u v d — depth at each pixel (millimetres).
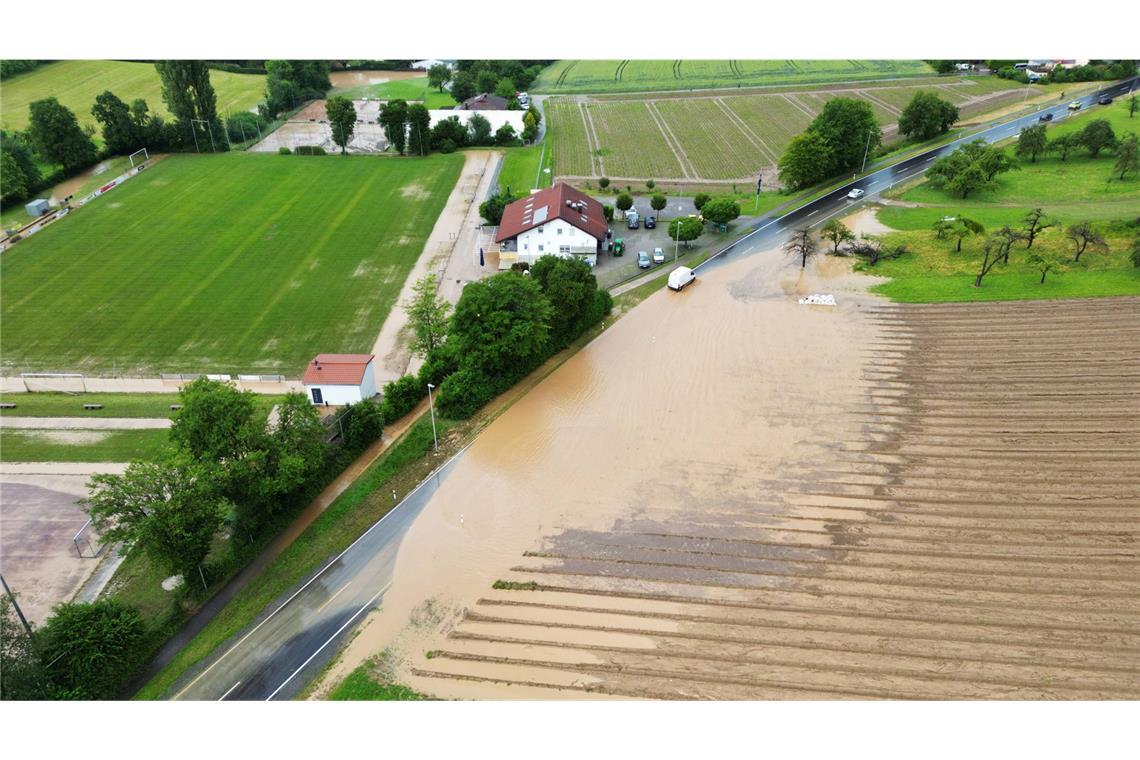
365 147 150250
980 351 79062
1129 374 74062
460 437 69250
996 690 45500
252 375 75938
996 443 66000
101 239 106000
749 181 130250
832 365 78062
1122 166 120062
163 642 49562
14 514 58938
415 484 63719
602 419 71188
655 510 60156
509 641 49406
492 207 109625
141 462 51719
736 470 64125
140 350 80938
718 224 110562
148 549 49781
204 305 89438
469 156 143375
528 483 63500
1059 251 97812
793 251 102625
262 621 51125
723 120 164500
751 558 55375
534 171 134375
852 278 95875
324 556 56531
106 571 54469
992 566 54062
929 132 144375
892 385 74500
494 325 72375
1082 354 77500
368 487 63312
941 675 46531
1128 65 180625
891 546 56000
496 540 57719
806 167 121000
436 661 48125
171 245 104375
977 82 188500
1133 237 98688
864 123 128000
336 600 52750
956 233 102125
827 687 45781
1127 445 65000
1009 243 92812
